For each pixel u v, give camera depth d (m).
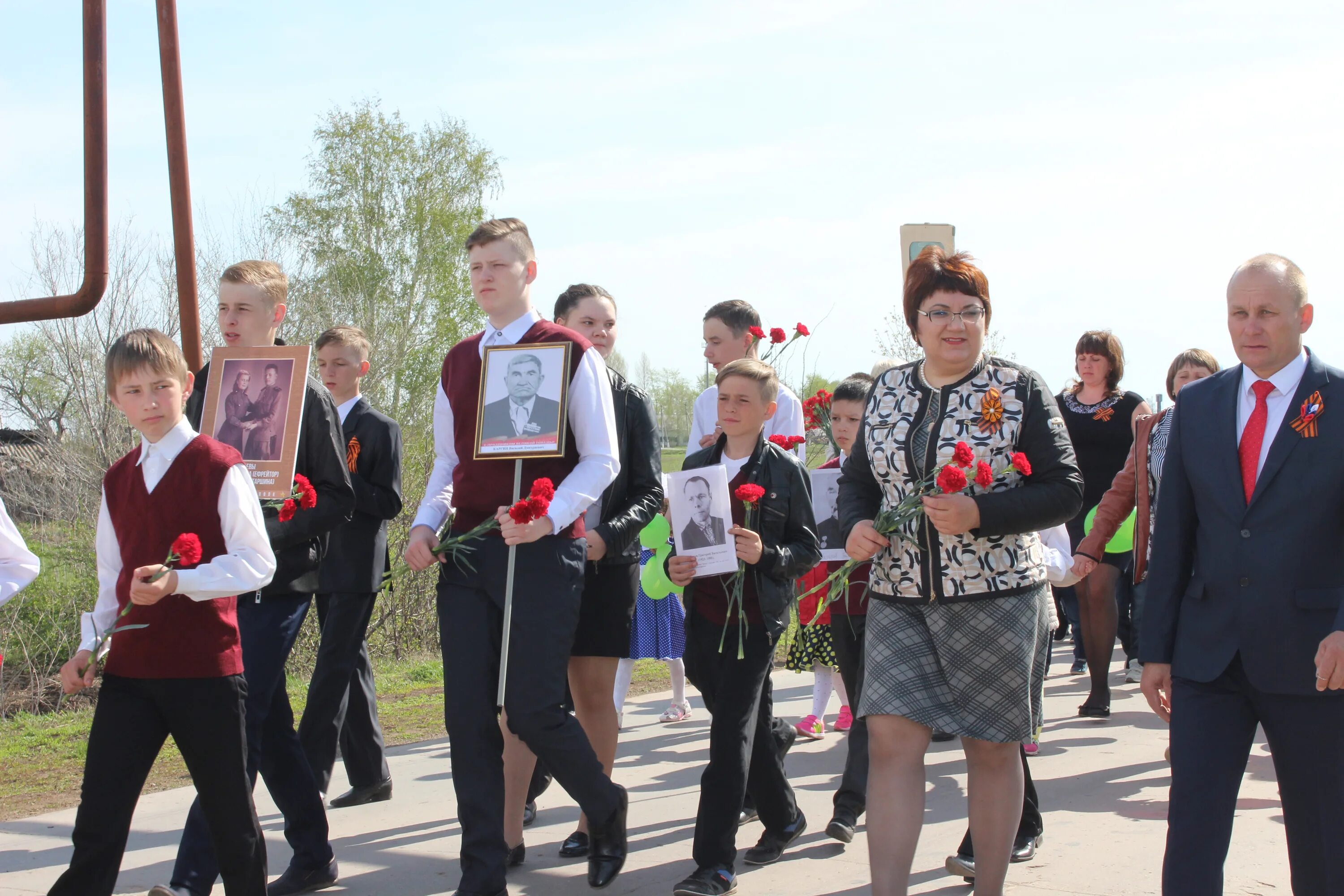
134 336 3.47
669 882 4.34
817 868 4.43
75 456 11.09
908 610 3.58
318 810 4.31
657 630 7.46
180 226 5.63
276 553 4.16
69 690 3.37
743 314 5.93
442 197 31.80
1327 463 3.05
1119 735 6.81
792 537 4.35
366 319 23.80
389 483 5.39
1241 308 3.18
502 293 4.18
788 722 7.39
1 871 4.58
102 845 3.36
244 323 4.45
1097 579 7.26
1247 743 3.14
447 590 4.00
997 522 3.34
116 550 3.53
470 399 4.18
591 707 4.59
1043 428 3.50
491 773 3.80
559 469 4.09
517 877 4.42
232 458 3.51
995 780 3.60
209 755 3.42
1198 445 3.26
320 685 5.15
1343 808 3.02
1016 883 4.14
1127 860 4.39
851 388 5.37
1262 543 3.10
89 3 5.25
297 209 30.95
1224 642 3.12
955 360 3.56
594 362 4.12
